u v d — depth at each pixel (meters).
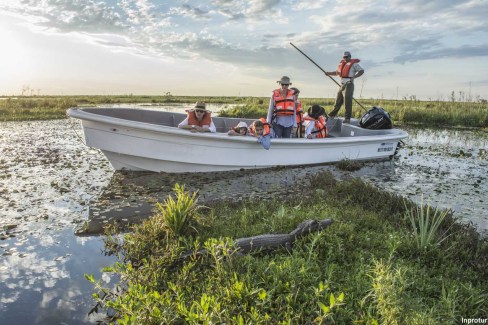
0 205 5.46
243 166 8.05
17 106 20.17
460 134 15.16
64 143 10.76
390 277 2.78
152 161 7.41
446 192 6.71
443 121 19.00
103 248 4.22
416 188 6.97
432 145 12.36
